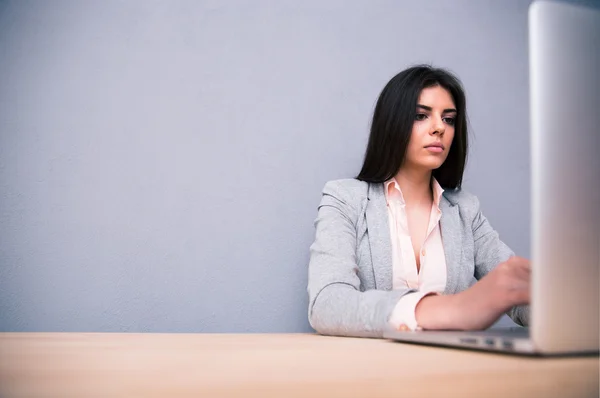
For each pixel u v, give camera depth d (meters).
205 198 1.50
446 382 0.32
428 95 1.34
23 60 1.40
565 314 0.40
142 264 1.43
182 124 1.50
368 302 0.76
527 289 0.59
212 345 0.56
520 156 1.84
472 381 0.32
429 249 1.38
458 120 1.41
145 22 1.50
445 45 1.79
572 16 0.41
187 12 1.54
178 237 1.47
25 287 1.35
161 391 0.28
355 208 1.28
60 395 0.28
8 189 1.36
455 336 0.50
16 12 1.40
